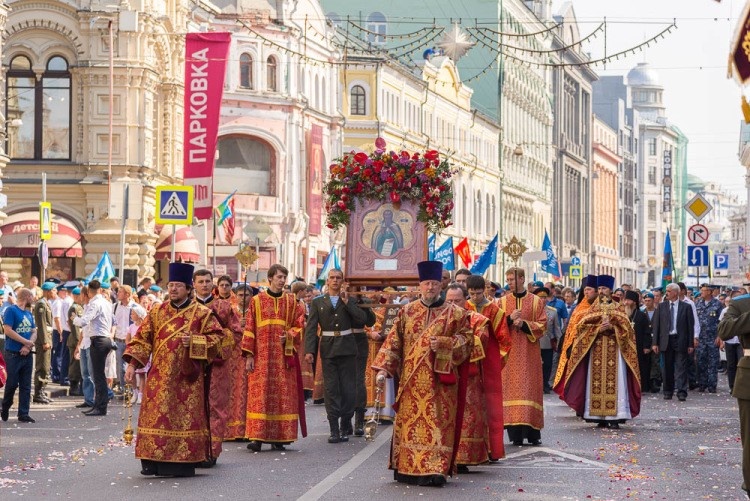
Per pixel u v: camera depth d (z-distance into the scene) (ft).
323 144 260.01
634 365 83.20
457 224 339.98
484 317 57.57
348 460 65.10
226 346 59.62
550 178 471.21
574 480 57.67
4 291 96.22
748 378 49.44
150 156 181.37
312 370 103.81
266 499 51.93
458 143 345.51
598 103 630.74
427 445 55.67
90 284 92.84
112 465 63.26
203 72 148.36
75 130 176.24
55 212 176.76
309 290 110.22
